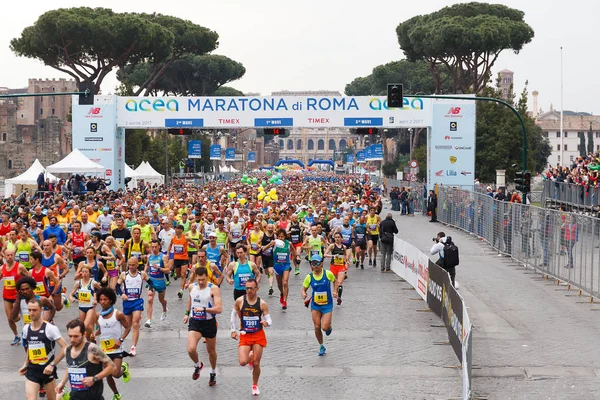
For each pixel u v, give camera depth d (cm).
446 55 7756
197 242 2405
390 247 2831
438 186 4988
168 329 1783
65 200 3803
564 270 2412
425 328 1789
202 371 1414
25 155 12444
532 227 2808
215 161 11394
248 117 4888
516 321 1862
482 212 3903
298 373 1398
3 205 3400
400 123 4909
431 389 1291
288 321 1883
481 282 2509
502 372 1396
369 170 12794
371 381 1343
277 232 2042
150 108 4909
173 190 5119
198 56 9975
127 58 7188
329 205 3856
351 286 2467
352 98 4888
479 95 7006
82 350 1015
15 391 1276
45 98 15325
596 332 1738
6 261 1600
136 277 1519
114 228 2414
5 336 1714
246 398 1240
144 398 1239
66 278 2647
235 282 1711
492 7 8231
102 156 4881
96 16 7212
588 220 2170
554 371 1402
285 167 14388
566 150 16650
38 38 6781
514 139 6838
